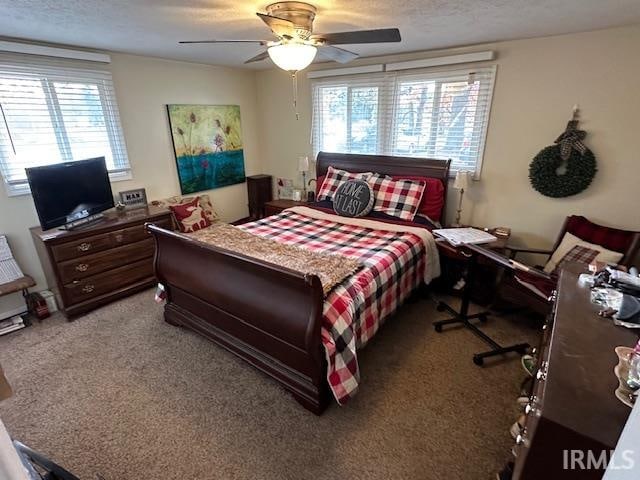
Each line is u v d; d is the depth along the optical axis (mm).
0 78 2594
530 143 2904
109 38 2666
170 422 1791
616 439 689
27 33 2463
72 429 1753
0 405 1906
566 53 2592
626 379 836
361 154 3838
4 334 2564
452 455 1601
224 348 2240
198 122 4066
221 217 4656
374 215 3264
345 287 1919
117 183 3473
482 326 2652
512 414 1826
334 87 3938
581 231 2596
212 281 2059
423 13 2088
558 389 824
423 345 2418
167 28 2408
